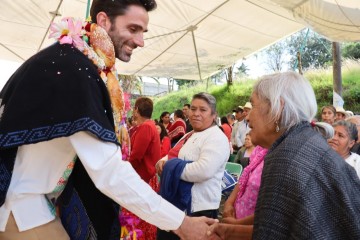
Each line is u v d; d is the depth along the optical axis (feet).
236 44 21.49
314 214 3.62
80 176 4.42
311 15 15.17
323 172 3.85
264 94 4.56
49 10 15.56
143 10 4.68
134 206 4.07
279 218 3.79
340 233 3.70
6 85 4.30
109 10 4.56
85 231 4.33
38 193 4.05
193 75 28.53
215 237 5.10
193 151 8.29
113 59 4.60
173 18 17.85
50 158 4.03
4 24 16.98
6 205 3.90
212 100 8.66
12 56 21.79
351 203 3.74
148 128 11.17
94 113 3.78
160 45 21.33
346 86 42.65
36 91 3.79
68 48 4.22
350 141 8.35
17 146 3.60
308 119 4.48
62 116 3.68
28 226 4.00
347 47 54.60
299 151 3.98
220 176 8.30
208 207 7.91
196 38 20.48
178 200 7.90
